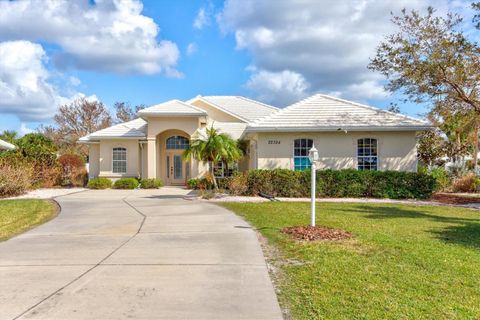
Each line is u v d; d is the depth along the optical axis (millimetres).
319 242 8086
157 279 5801
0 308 4699
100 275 6004
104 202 16375
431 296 4996
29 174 21734
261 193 18266
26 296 5102
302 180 18422
